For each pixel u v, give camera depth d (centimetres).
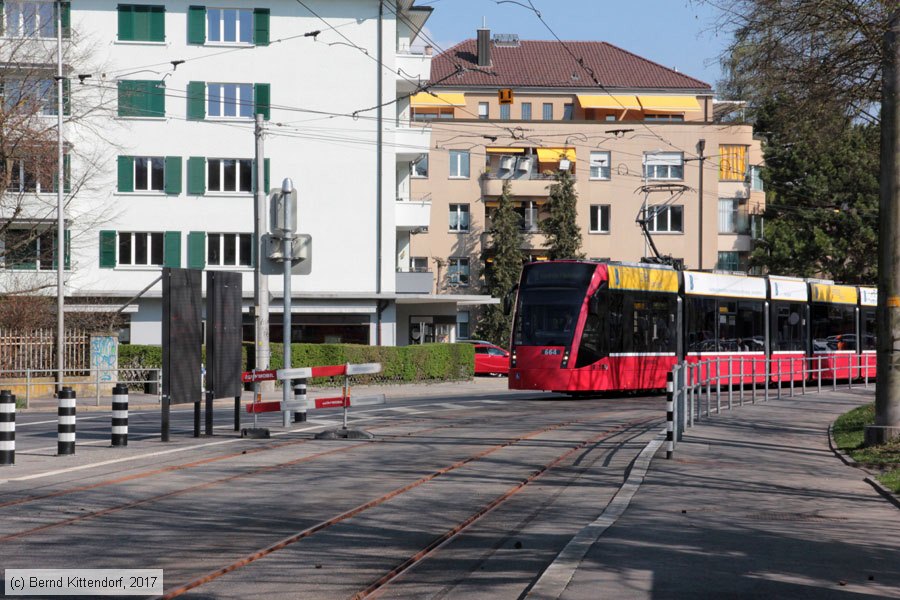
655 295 3859
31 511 1370
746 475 1742
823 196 7469
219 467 1820
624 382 3688
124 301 5606
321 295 5712
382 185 5781
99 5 5581
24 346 4144
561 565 1027
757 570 1025
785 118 2569
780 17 2311
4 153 4481
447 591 966
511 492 1563
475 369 6356
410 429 2530
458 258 7706
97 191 5509
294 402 2350
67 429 2002
